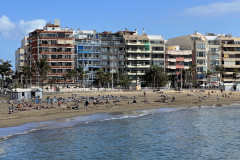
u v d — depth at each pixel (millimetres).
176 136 45812
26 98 88312
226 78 171125
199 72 167375
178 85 162500
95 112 67188
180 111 73938
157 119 60656
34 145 38625
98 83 146250
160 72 143250
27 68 125750
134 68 158500
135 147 39344
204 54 169250
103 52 156750
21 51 165625
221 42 175625
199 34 176000
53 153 35938
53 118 57156
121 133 46844
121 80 139625
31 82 133125
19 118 55188
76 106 69750
